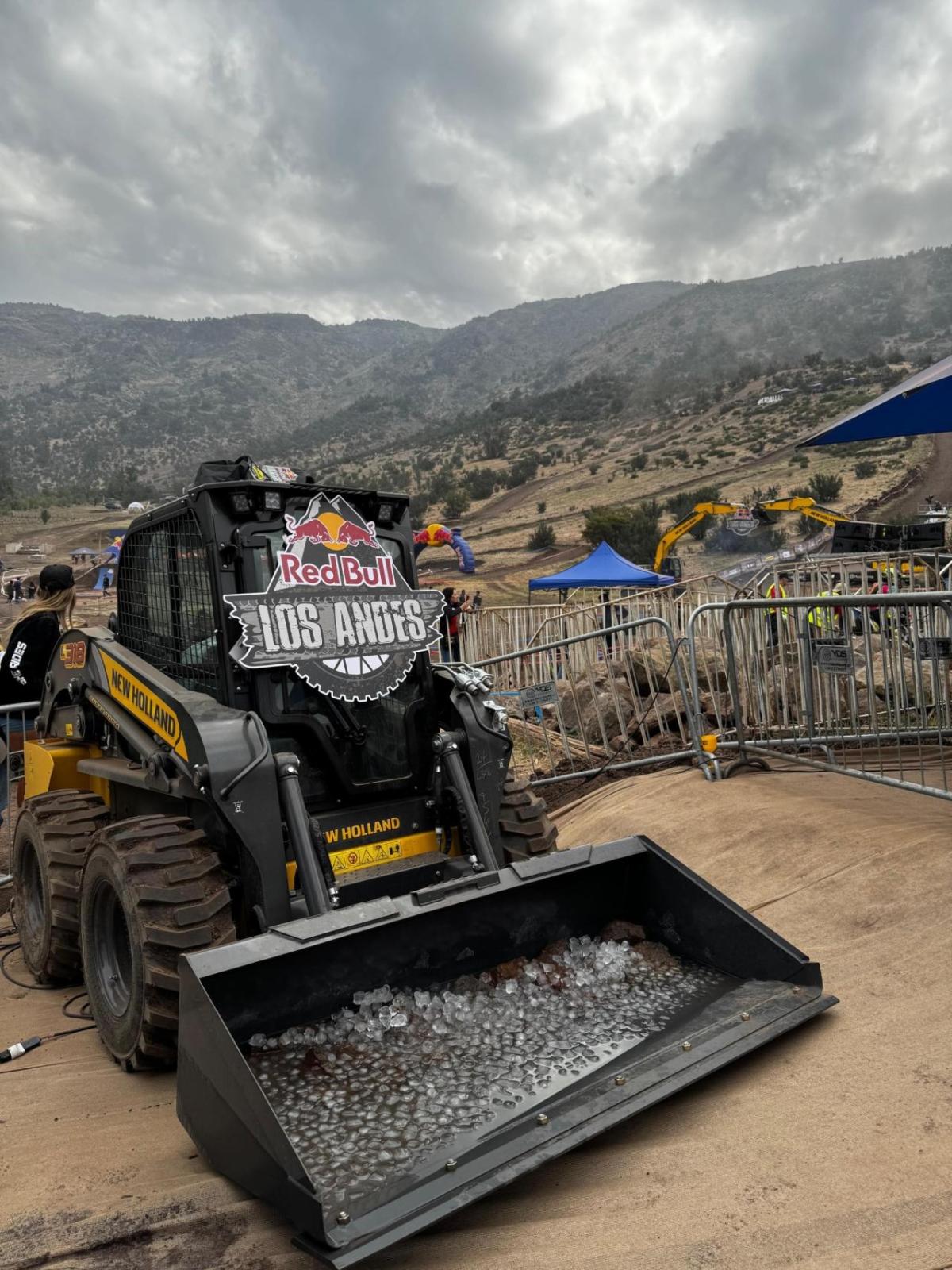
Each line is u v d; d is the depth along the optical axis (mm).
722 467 125188
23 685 7199
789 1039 3514
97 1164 3156
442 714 4945
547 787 8922
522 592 59625
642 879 4148
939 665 5895
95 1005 4164
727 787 6824
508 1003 3562
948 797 5547
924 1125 2861
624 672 10094
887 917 4383
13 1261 2609
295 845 3885
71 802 5047
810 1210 2539
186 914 3637
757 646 7730
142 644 5141
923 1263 2297
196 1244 2643
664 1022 3473
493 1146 2711
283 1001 3223
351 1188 2588
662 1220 2572
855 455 109625
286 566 4336
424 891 3584
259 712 4242
